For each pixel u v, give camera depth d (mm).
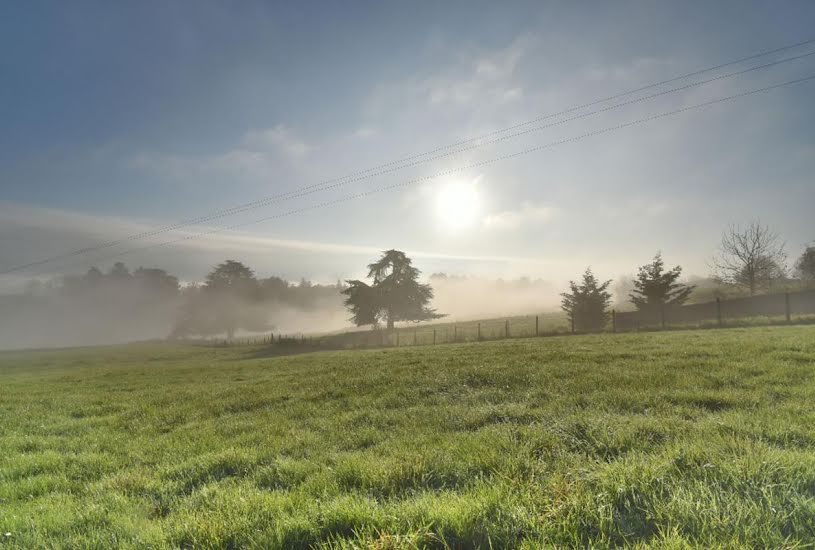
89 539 4324
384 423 8625
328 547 3643
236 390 15477
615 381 10109
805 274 56719
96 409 14227
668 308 44719
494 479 4840
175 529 4262
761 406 7203
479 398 10164
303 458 6699
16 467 7469
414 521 3848
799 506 3385
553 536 3430
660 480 4117
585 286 50281
